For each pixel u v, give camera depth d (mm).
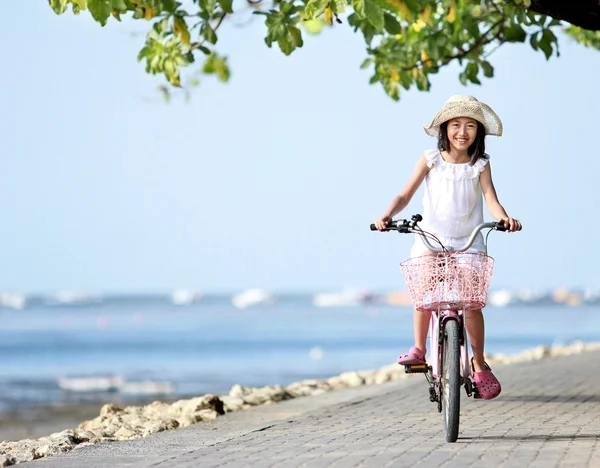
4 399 27969
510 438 9930
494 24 14883
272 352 53469
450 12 12094
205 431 11547
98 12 10289
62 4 10812
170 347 61375
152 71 13742
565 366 19453
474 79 15125
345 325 100875
